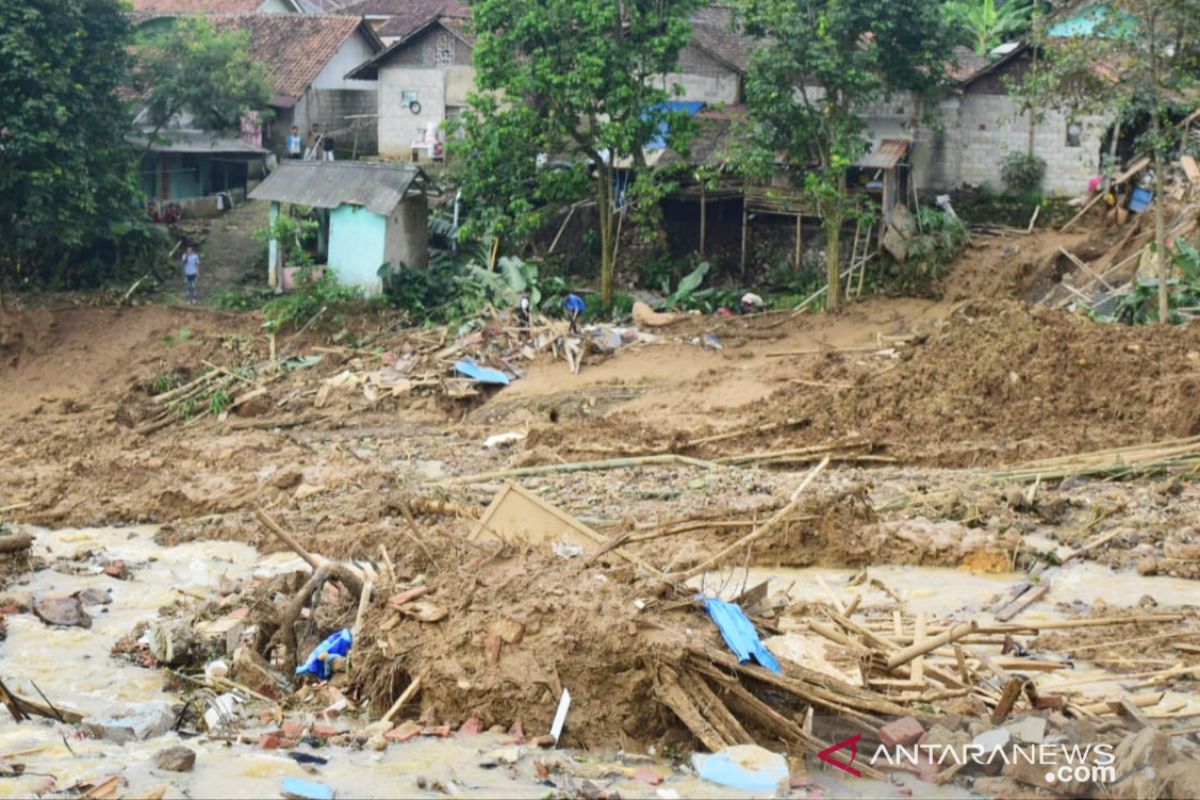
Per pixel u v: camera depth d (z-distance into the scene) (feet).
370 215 121.90
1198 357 84.07
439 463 84.07
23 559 58.13
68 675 44.39
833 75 111.65
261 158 152.25
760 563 57.93
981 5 164.76
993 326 87.04
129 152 123.85
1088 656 46.24
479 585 39.55
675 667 36.55
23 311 116.57
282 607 43.80
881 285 122.83
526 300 114.62
